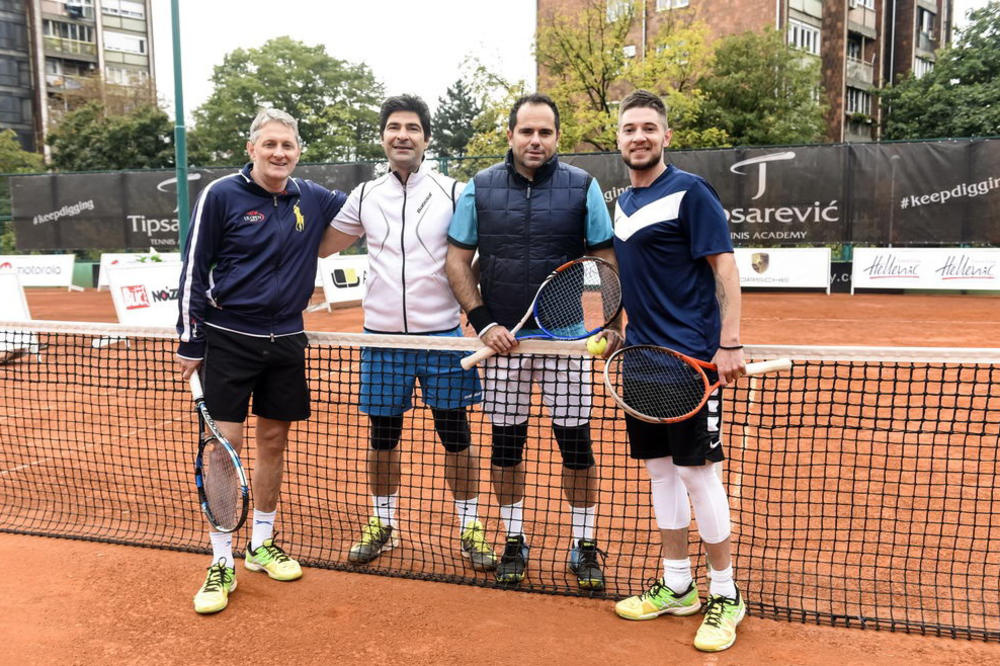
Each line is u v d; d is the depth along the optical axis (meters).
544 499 4.20
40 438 5.55
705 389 2.63
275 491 3.43
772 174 16.47
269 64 45.75
